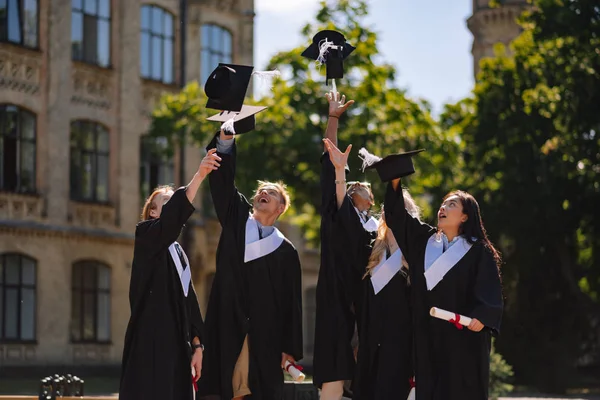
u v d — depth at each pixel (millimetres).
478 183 34219
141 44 34719
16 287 30156
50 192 31422
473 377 9086
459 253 9227
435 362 9203
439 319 9172
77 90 32500
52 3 31797
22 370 29859
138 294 9281
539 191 33188
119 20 33938
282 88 30609
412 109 30891
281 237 10195
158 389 9172
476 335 9109
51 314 31000
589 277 35188
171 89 35594
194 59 36844
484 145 34062
